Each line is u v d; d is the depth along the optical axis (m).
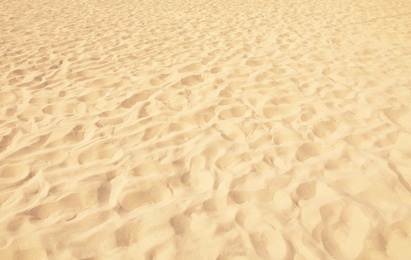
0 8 6.42
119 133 2.49
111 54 4.25
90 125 2.60
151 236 1.60
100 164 2.13
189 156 2.21
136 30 5.27
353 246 1.54
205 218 1.71
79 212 1.75
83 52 4.30
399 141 2.33
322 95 3.07
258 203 1.80
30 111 2.82
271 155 2.22
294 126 2.57
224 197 1.84
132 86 3.32
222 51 4.29
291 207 1.77
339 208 1.75
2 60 3.96
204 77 3.52
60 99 3.05
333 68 3.68
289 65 3.79
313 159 2.18
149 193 1.89
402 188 1.88
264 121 2.65
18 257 1.48
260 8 6.70
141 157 2.20
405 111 2.72
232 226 1.66
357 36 4.80
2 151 2.26
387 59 3.91
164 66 3.83
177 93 3.15
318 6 6.77
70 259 1.48
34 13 6.18
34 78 3.52
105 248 1.54
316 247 1.54
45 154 2.23
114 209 1.77
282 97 3.04
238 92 3.16
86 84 3.39
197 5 7.04
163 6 6.96
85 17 6.00
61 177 2.00
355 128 2.51
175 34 5.06
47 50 4.35
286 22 5.61
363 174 2.01
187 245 1.55
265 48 4.37
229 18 5.95
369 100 2.94
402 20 5.58
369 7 6.57
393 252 1.51
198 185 1.96
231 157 2.20
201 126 2.59
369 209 1.73
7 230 1.61
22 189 1.90
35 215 1.71
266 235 1.60
